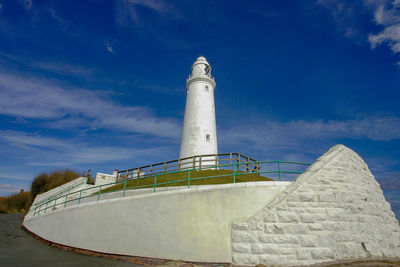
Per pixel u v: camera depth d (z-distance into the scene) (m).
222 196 8.79
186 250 8.62
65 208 12.66
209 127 26.44
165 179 17.59
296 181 8.54
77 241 11.30
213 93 29.62
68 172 33.56
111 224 10.44
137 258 9.30
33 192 32.25
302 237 7.73
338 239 7.91
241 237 8.00
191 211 9.00
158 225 9.38
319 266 7.34
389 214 10.36
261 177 17.28
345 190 8.76
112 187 20.69
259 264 7.53
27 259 9.15
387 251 8.77
